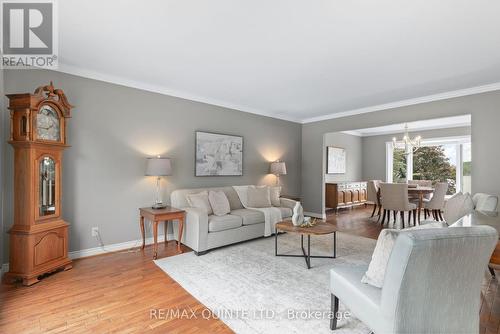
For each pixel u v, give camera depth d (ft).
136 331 5.70
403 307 3.78
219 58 9.42
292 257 10.44
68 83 10.09
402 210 16.72
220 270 9.07
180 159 13.46
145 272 8.91
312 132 20.07
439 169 24.07
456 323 4.09
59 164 8.99
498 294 7.51
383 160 26.43
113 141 11.23
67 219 10.02
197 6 6.35
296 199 17.88
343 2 6.16
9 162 8.88
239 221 12.00
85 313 6.39
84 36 7.87
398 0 6.07
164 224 12.70
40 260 8.21
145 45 8.43
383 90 13.06
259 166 17.65
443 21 6.94
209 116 14.76
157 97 12.63
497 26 7.15
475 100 12.44
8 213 8.86
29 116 8.01
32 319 6.11
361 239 13.28
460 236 3.75
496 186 11.77
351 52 8.87
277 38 7.95
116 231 11.28
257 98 14.65
